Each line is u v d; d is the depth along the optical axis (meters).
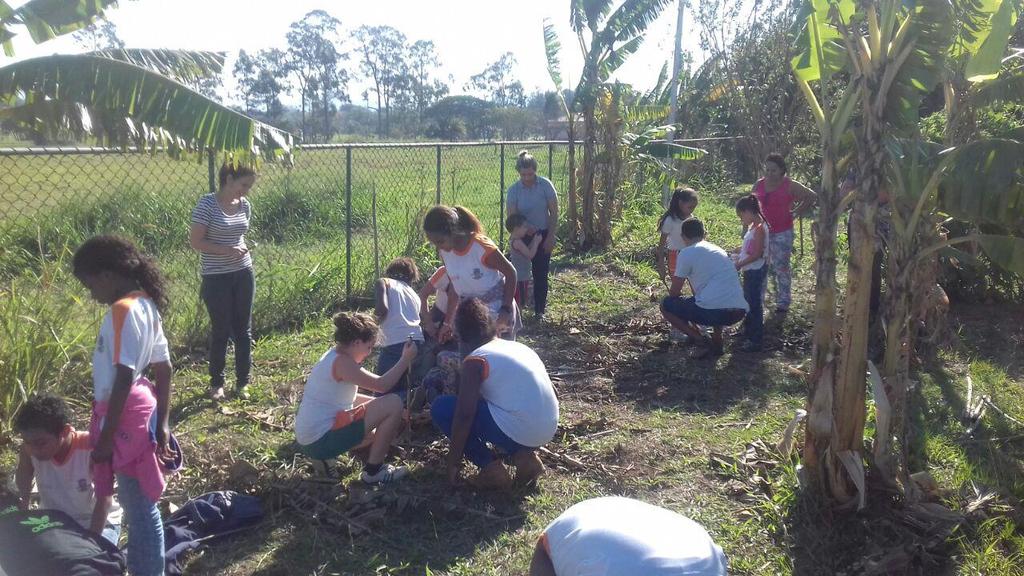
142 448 3.14
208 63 4.98
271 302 7.56
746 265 6.98
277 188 11.55
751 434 5.25
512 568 3.74
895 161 4.14
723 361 6.79
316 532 4.00
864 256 3.95
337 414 4.31
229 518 4.01
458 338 4.73
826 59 3.96
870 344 6.84
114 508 3.69
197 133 3.95
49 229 7.60
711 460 4.83
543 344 7.26
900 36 3.76
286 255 9.41
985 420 5.36
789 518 4.15
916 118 3.95
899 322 4.19
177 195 10.03
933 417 5.41
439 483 4.52
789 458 4.62
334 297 8.19
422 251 9.60
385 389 4.38
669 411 5.69
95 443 3.09
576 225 11.50
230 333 5.75
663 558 2.30
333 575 3.66
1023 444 5.03
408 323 5.25
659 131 11.84
